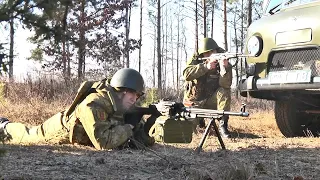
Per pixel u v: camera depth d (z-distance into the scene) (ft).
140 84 15.79
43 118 30.48
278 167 12.62
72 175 10.98
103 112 15.33
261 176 11.44
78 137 16.30
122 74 15.65
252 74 21.86
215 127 15.21
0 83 40.55
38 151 14.58
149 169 11.98
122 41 68.54
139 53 100.94
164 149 15.38
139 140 16.15
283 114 23.75
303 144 18.80
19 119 30.01
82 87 15.98
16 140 17.90
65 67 57.77
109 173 11.35
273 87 20.75
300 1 20.89
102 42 63.36
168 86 49.26
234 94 62.34
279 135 25.20
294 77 19.88
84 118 15.48
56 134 16.78
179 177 10.91
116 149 15.33
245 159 13.83
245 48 22.49
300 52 20.13
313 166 13.03
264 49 21.35
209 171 11.52
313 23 19.47
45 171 11.37
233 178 10.70
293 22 20.16
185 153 14.94
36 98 40.06
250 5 86.89
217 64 23.90
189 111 15.23
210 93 24.06
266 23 21.39
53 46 7.83
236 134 25.23
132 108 16.22
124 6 64.39
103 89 15.69
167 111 15.51
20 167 11.73
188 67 23.88
